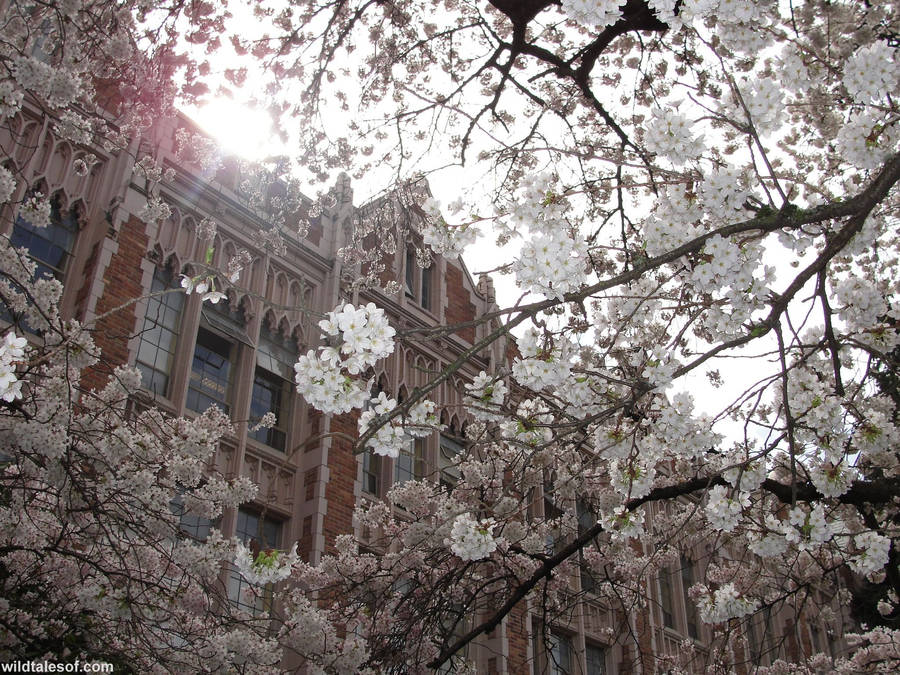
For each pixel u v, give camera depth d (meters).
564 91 12.61
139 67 10.16
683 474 10.03
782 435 5.55
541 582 12.51
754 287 5.45
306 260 14.77
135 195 12.00
